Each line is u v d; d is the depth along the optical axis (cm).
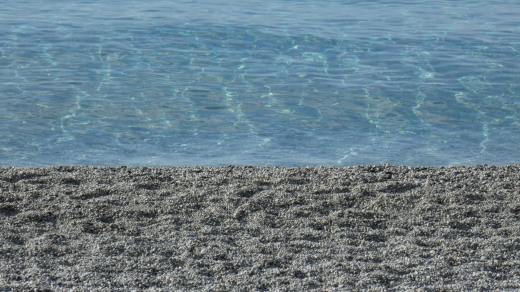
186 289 772
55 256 852
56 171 1142
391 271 823
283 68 2109
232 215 979
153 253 863
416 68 2128
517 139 1639
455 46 2359
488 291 774
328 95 1898
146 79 1989
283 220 968
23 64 2086
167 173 1143
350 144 1600
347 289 775
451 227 955
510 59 2225
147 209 991
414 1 3059
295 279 797
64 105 1789
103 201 1014
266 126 1692
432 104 1850
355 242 905
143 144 1584
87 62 2119
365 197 1048
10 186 1067
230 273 815
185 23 2553
